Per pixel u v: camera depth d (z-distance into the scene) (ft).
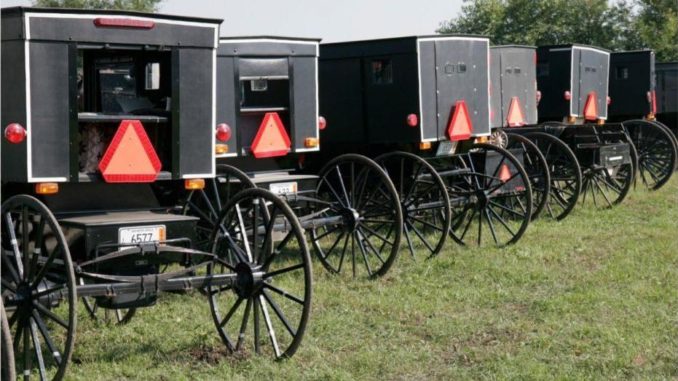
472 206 34.55
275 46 30.09
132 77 23.82
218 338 22.86
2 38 20.24
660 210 43.14
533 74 45.65
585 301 26.16
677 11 86.99
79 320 24.52
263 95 31.24
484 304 26.32
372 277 29.45
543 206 37.58
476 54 35.68
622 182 47.03
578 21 85.25
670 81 60.64
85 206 21.47
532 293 27.58
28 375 18.94
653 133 49.67
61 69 20.18
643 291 27.27
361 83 34.68
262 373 20.27
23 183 20.72
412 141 33.60
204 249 23.99
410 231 36.58
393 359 21.36
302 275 29.78
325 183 31.01
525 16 84.02
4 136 20.24
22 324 18.94
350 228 29.58
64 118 20.29
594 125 41.65
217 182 26.86
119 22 20.76
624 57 55.62
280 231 27.48
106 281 20.42
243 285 21.15
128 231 20.03
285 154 30.73
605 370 20.35
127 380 20.06
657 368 20.52
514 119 44.14
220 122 29.22
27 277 18.85
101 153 21.91
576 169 39.47
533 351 21.91
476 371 20.61
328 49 35.32
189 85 21.98
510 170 35.27
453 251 33.60
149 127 22.61
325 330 23.65
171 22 21.56
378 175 30.27
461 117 34.60
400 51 33.65
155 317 24.72
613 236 36.68
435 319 24.68
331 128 35.47
